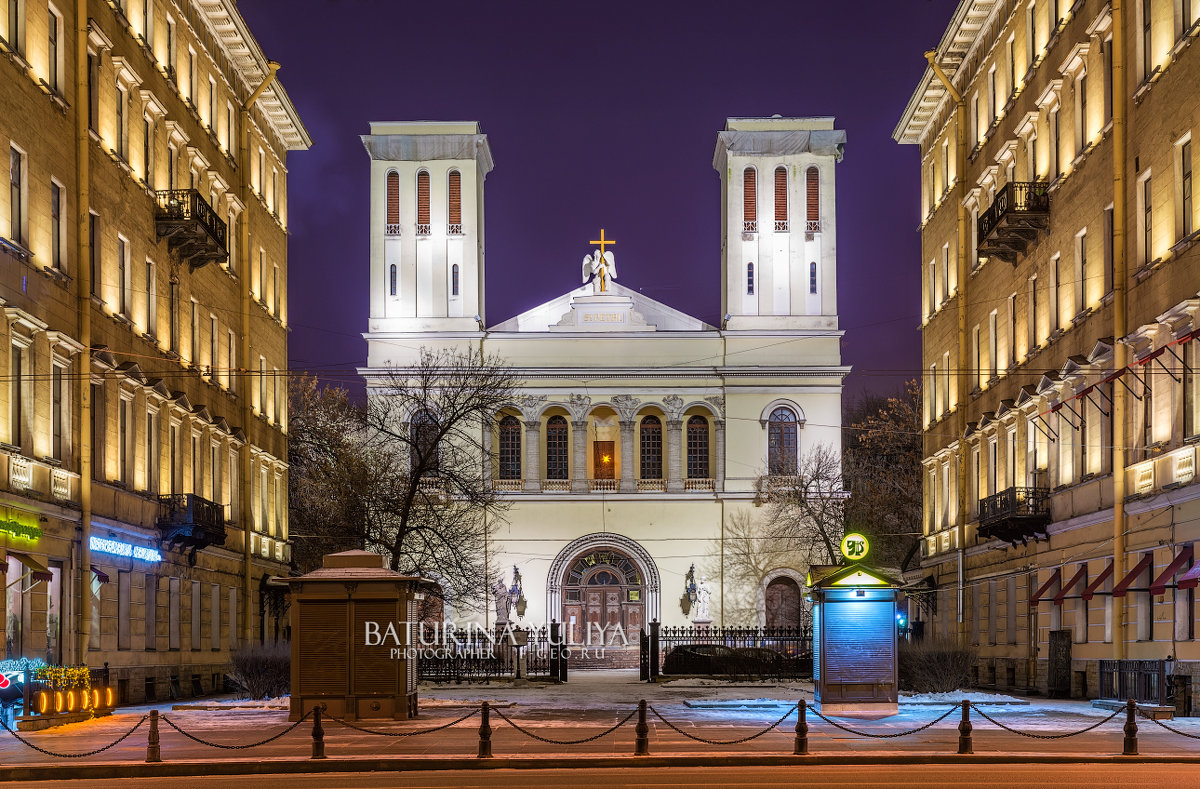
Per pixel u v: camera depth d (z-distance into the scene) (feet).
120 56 124.67
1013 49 151.84
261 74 176.65
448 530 212.43
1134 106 112.88
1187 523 101.09
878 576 100.37
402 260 261.24
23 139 102.63
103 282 121.60
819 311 261.44
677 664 186.09
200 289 153.58
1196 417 100.32
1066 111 132.16
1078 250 128.77
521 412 262.67
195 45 154.20
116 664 119.96
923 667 128.98
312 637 97.09
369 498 200.95
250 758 71.05
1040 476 138.51
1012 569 148.36
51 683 95.04
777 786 58.75
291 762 68.85
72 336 112.27
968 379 169.58
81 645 110.42
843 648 100.22
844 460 273.13
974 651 135.23
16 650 98.89
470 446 253.24
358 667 96.73
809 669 182.39
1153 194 108.37
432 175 263.29
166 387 135.23
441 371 235.61
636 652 249.34
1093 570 121.80
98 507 116.67
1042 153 140.36
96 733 88.33
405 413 245.86
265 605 178.19
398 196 263.08
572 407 261.24
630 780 62.39
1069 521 127.95
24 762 69.36
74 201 113.70
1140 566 109.29
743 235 262.88
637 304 269.44
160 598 134.62
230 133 169.27
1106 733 85.05
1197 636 98.99
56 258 110.83
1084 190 126.31
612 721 98.53
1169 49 105.50
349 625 96.94
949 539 177.88
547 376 260.62
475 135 263.29
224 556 157.58
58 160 110.22
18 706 90.74
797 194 263.70
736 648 187.83
